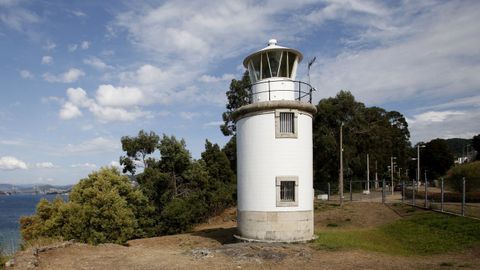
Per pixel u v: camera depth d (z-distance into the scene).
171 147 38.62
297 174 19.03
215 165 45.28
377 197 45.88
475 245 16.75
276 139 19.03
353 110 57.50
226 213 42.06
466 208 25.19
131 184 32.84
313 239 19.11
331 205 36.12
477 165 39.56
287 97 20.14
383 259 15.30
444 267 13.55
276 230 18.67
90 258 16.19
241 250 16.72
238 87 51.91
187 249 19.72
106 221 25.83
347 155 56.47
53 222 26.55
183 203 35.34
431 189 50.88
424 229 21.28
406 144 99.19
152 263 15.16
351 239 19.92
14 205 180.38
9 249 20.55
